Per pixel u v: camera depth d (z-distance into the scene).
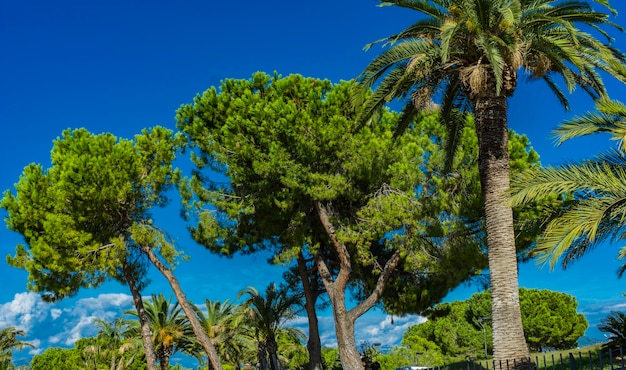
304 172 18.50
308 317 23.66
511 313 12.65
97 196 19.81
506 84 13.36
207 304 39.06
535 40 13.35
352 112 19.22
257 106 18.53
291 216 20.41
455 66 14.57
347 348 19.73
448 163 17.64
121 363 47.22
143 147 21.95
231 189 21.45
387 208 17.94
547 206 14.70
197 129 20.52
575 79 14.63
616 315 18.27
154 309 36.75
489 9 12.85
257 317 32.97
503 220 13.17
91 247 20.41
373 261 20.62
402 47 14.46
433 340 57.47
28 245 21.83
